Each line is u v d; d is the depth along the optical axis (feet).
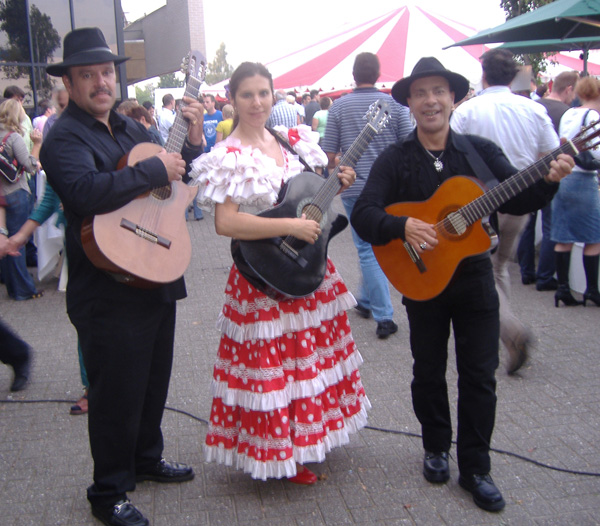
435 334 9.75
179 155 8.68
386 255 9.79
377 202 9.52
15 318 18.53
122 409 8.86
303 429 9.39
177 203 9.21
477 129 14.11
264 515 9.37
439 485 9.98
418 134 9.53
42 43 37.24
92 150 8.45
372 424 11.93
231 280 9.77
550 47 26.40
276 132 10.06
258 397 9.16
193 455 11.03
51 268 20.80
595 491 9.76
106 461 8.94
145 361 8.97
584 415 12.04
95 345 8.70
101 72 8.48
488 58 14.25
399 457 10.80
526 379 13.58
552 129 14.10
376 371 14.19
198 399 13.12
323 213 9.66
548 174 8.65
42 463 10.87
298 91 53.52
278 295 9.18
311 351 9.45
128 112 17.29
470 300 9.27
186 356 15.35
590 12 17.93
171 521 9.27
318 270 9.49
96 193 8.00
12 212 19.13
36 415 12.59
